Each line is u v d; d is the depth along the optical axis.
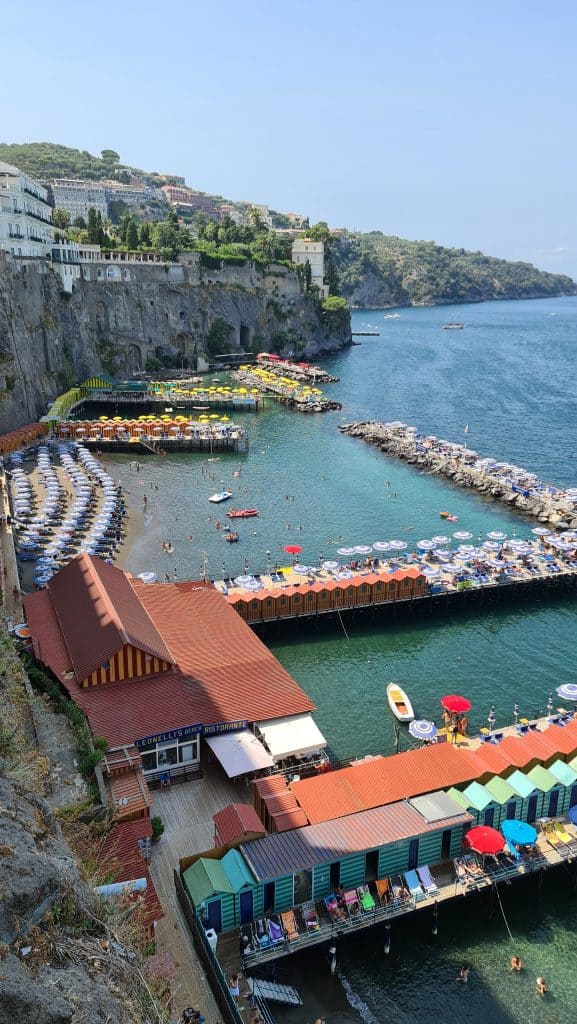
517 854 43.41
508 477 122.31
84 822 37.78
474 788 45.84
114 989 17.45
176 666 55.28
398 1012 35.69
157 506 112.56
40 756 39.62
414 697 64.56
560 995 37.00
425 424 171.88
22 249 173.50
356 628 77.75
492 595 84.38
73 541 92.94
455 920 41.28
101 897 22.52
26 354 154.25
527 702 64.00
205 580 78.31
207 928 36.91
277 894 38.34
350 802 43.91
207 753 50.66
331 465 137.12
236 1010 31.06
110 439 145.25
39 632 59.44
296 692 55.62
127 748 46.19
